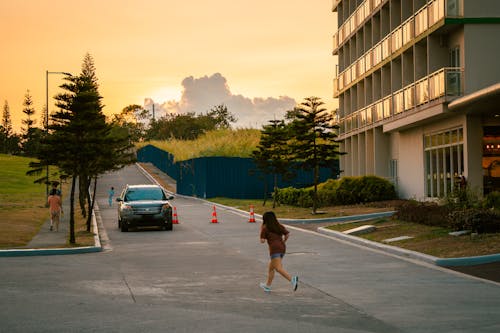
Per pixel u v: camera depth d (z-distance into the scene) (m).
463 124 28.28
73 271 15.43
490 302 10.86
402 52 33.59
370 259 17.08
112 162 28.64
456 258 15.64
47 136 23.75
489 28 27.33
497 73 27.33
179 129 126.25
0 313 10.27
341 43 47.59
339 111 48.75
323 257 17.66
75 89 23.69
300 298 11.53
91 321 9.59
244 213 37.72
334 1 49.31
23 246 21.00
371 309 10.43
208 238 24.16
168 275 14.63
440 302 10.92
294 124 33.78
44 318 9.85
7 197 54.62
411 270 14.90
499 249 16.27
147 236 25.59
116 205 47.41
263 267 15.99
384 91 37.72
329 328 9.02
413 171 35.19
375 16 39.50
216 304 10.98
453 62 29.28
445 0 27.59
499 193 22.61
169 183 71.44
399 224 23.81
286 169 42.28
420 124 33.03
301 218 30.59
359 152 42.81
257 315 10.00
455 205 23.02
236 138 64.88
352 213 30.78
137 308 10.63
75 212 40.19
